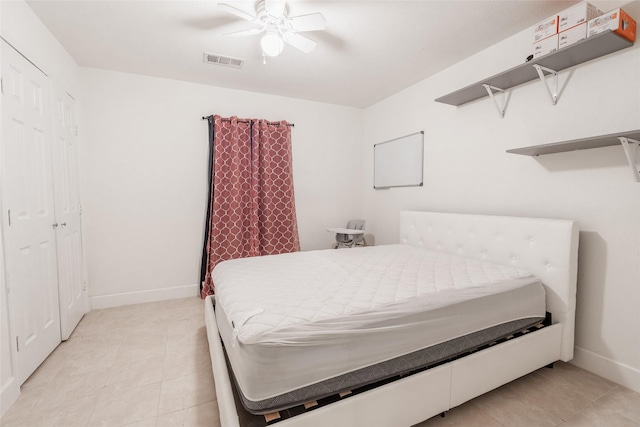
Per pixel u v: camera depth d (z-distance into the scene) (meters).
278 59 2.71
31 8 1.93
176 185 3.27
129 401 1.64
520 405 1.60
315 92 3.58
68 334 2.37
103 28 2.19
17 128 1.74
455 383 1.48
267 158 3.55
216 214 3.31
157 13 2.02
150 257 3.20
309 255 2.57
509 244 2.19
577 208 1.95
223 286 1.80
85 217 2.89
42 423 1.47
